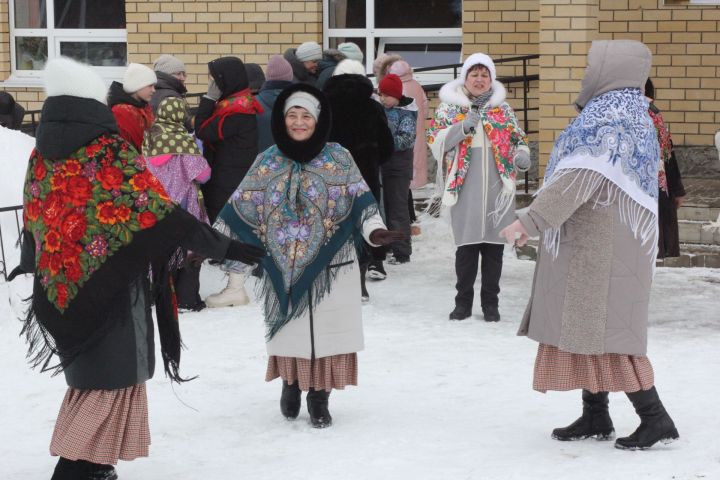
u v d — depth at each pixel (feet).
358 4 51.24
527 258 40.88
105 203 16.75
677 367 25.53
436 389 24.22
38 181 17.15
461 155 30.86
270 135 33.99
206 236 17.08
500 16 47.85
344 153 21.40
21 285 32.60
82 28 53.67
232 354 27.76
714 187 44.70
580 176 18.48
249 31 49.83
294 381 21.88
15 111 46.21
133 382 17.20
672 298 34.30
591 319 18.75
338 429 21.36
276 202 21.09
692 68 47.21
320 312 21.18
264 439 20.95
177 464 19.52
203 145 33.73
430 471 18.34
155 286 17.43
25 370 26.71
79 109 16.83
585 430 20.03
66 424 17.19
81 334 16.79
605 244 18.78
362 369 26.12
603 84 19.11
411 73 42.34
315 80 40.52
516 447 19.72
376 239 20.76
